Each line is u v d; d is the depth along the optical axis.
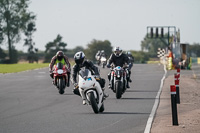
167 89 93.56
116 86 74.62
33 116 56.06
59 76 85.31
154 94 82.62
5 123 50.88
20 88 98.31
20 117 55.34
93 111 60.03
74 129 46.78
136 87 98.44
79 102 70.69
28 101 72.81
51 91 90.56
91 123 50.38
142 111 59.78
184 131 45.25
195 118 54.06
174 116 48.78
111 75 76.94
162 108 63.34
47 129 46.84
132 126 48.38
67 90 92.12
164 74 152.12
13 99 75.88
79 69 59.12
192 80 122.62
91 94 56.12
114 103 68.88
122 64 79.19
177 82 70.19
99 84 57.28
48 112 59.59
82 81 56.34
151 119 52.66
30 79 129.38
